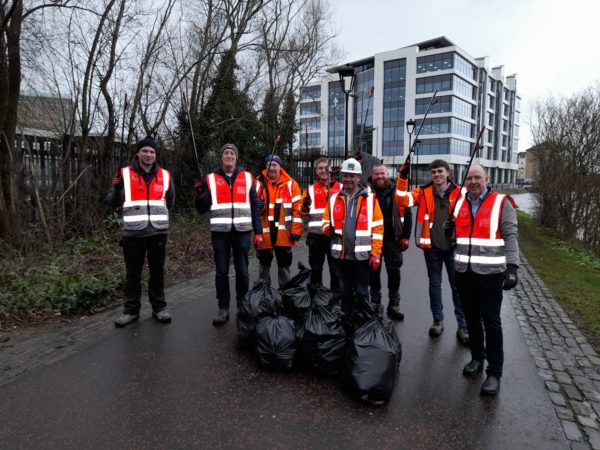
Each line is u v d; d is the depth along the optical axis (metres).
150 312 5.51
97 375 3.80
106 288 5.91
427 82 65.06
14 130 8.29
